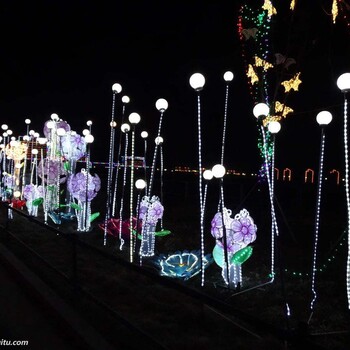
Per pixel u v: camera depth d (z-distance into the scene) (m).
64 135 14.02
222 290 7.10
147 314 6.11
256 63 9.38
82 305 6.27
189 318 5.93
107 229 11.24
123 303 6.57
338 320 5.90
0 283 7.73
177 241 11.09
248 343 5.13
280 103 9.37
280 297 6.76
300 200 16.75
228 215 7.37
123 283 7.50
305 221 13.67
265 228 12.67
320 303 6.52
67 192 15.20
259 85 9.42
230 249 7.20
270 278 7.87
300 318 5.97
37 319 6.00
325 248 10.25
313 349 2.94
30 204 16.02
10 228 13.27
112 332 5.38
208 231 12.71
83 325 5.45
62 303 6.26
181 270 7.74
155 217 9.58
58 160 14.70
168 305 6.43
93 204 19.38
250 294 6.96
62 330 5.63
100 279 7.80
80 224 12.96
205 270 8.25
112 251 10.20
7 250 9.82
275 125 7.15
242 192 17.11
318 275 8.08
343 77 5.62
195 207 17.64
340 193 16.92
